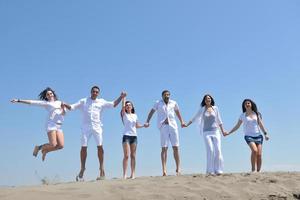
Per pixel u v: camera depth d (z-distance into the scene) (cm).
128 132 970
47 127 934
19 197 692
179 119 1030
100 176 945
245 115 1010
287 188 816
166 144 992
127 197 711
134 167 962
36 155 941
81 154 955
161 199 714
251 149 982
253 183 833
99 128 966
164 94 1008
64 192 726
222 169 960
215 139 970
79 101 980
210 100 989
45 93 951
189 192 754
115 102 992
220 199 737
